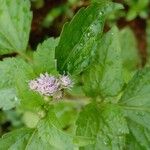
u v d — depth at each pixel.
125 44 0.22
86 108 0.14
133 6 0.25
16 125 0.24
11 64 0.14
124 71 0.16
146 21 0.26
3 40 0.16
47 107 0.13
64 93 0.14
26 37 0.16
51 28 0.25
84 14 0.13
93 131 0.14
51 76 0.13
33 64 0.14
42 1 0.25
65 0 0.25
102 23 0.13
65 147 0.13
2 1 0.16
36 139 0.14
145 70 0.15
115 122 0.14
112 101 0.15
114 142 0.14
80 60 0.14
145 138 0.15
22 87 0.13
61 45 0.13
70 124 0.20
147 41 0.25
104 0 0.13
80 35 0.13
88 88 0.15
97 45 0.14
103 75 0.14
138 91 0.15
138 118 0.15
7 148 0.14
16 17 0.16
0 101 0.14
